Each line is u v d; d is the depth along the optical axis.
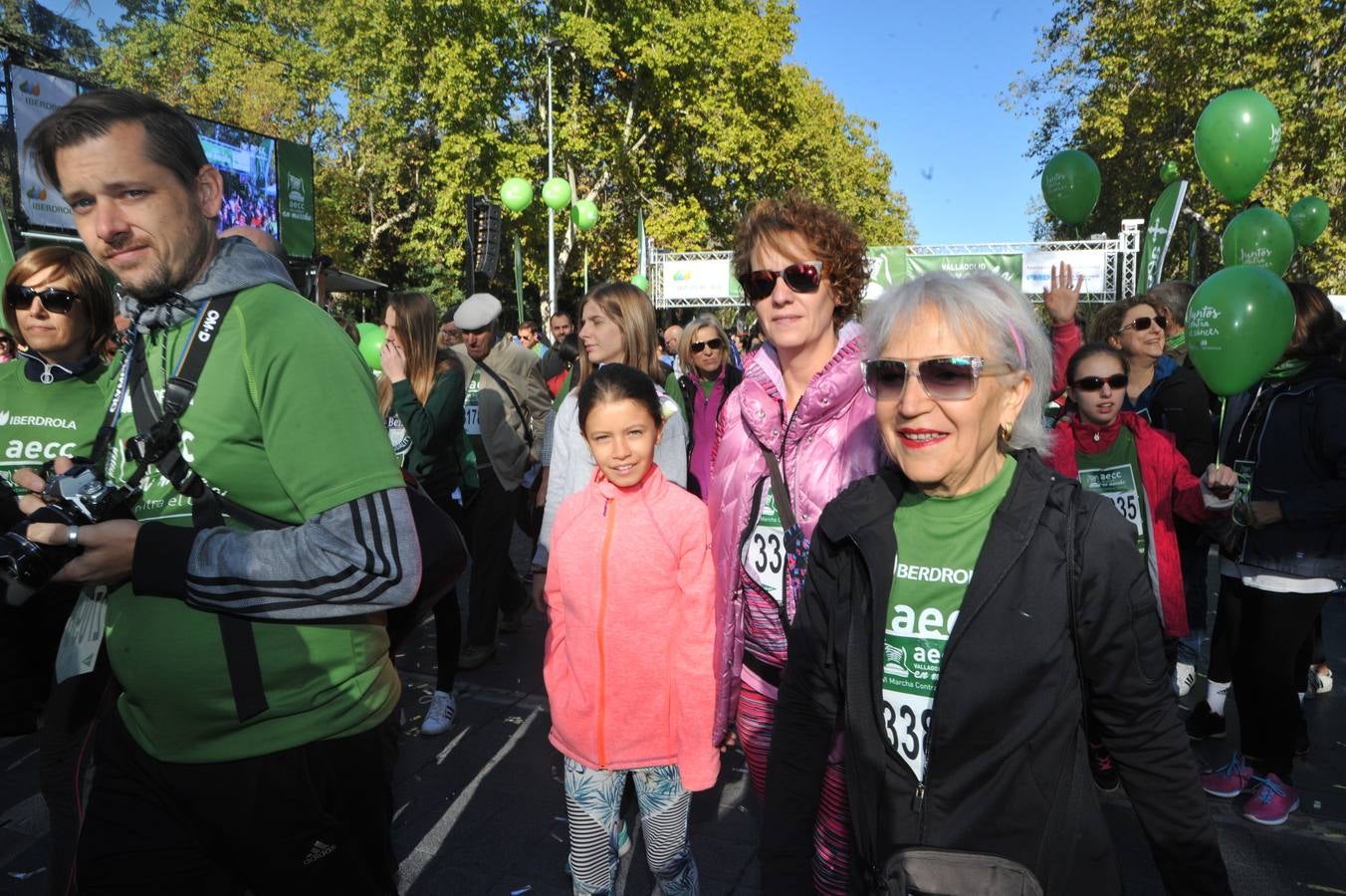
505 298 30.64
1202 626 4.38
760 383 2.27
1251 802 3.14
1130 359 4.25
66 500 1.38
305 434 1.36
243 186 15.78
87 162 1.34
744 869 2.79
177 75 27.20
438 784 3.36
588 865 2.28
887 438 1.47
